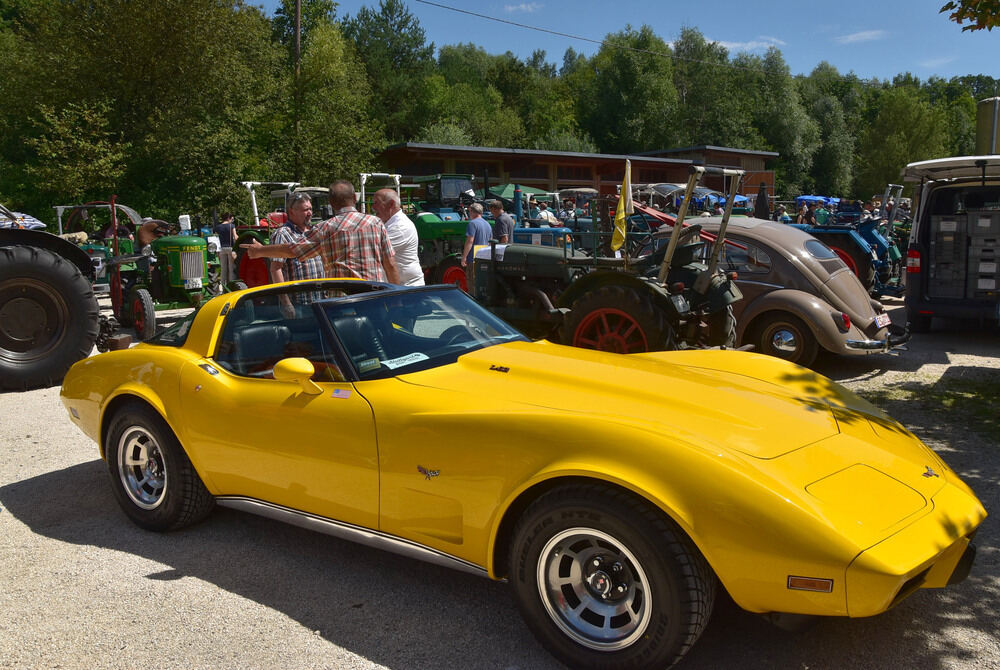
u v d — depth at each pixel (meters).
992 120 14.56
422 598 3.19
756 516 2.28
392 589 3.27
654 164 43.12
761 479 2.37
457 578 3.36
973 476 4.47
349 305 3.48
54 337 7.39
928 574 2.52
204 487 3.81
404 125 70.19
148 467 3.95
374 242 5.76
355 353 3.31
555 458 2.57
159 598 3.23
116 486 4.02
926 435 5.30
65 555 3.69
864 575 2.19
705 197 21.55
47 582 3.40
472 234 10.33
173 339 4.03
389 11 73.44
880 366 7.76
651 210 7.93
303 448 3.25
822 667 2.60
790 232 7.66
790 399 3.19
